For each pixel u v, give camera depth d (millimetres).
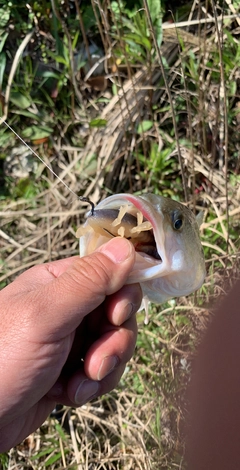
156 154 398
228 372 221
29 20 426
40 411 260
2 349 202
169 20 409
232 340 226
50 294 202
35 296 205
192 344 345
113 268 200
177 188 403
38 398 218
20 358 202
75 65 422
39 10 421
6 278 401
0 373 203
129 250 199
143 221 209
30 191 422
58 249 406
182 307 358
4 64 410
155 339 367
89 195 407
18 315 203
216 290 356
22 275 248
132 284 223
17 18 422
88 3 424
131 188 397
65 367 252
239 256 352
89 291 199
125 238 203
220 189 387
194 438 251
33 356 203
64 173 416
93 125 401
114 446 346
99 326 242
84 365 237
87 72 425
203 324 344
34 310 201
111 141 403
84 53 424
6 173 430
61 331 203
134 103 402
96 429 357
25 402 213
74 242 406
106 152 404
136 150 379
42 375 209
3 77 424
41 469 343
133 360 367
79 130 427
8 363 202
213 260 364
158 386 351
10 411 211
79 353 250
